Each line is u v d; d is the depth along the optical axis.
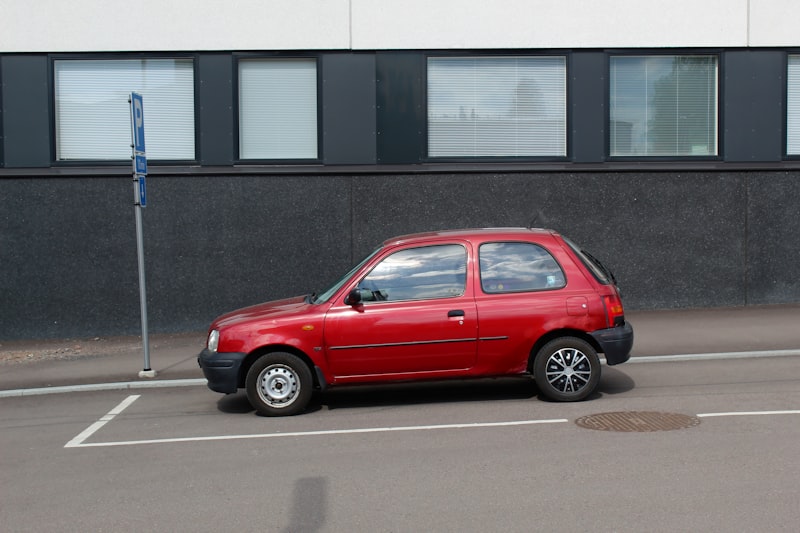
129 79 14.13
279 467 6.33
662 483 5.54
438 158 14.12
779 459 6.02
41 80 13.95
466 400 8.59
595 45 14.08
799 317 12.78
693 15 14.11
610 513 5.01
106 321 13.94
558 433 7.00
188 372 10.73
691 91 14.29
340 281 8.62
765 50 14.17
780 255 14.22
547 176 14.06
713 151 14.29
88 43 13.96
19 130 13.93
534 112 14.23
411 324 8.03
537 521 4.92
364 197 14.01
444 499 5.39
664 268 14.14
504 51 14.12
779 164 14.16
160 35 13.97
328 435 7.32
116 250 13.92
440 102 14.19
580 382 8.18
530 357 8.20
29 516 5.41
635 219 14.12
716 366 9.95
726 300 14.20
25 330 13.91
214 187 13.96
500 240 8.30
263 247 14.01
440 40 14.01
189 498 5.65
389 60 14.02
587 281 8.20
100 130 14.16
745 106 14.20
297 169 13.94
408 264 8.23
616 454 6.28
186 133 14.16
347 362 8.07
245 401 9.12
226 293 14.02
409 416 7.95
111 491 5.89
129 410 8.91
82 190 13.91
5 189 13.86
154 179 13.93
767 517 4.86
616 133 14.27
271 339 8.06
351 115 14.02
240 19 13.97
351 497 5.52
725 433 6.80
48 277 13.91
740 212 14.16
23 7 13.89
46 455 7.06
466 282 8.16
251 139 14.16
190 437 7.50
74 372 11.02
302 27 13.95
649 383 9.09
